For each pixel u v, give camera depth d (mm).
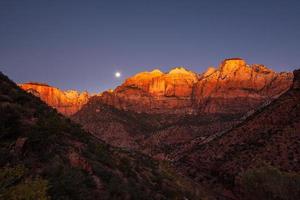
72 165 12445
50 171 10625
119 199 12125
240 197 30797
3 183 8609
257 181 26469
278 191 25016
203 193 30141
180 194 20203
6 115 13156
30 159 11070
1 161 10148
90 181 11867
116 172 15711
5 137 12062
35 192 8406
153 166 27828
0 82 17938
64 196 9602
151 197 14859
